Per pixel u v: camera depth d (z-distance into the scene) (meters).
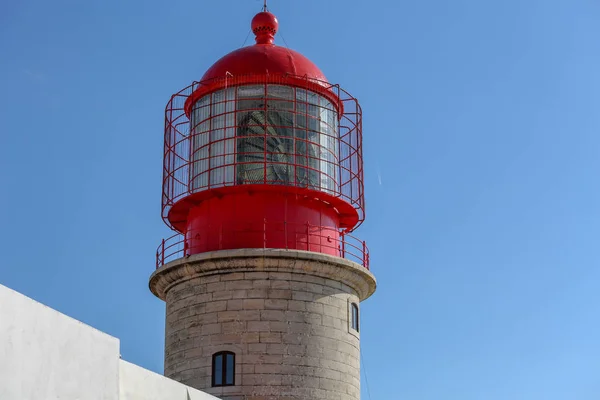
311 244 28.33
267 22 30.97
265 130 28.66
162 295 29.89
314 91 29.67
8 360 16.03
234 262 27.53
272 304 27.47
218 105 29.27
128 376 19.59
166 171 29.91
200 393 22.27
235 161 28.53
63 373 17.30
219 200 28.58
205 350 27.44
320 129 29.58
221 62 29.83
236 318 27.39
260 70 29.11
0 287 15.98
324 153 29.52
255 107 28.97
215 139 29.00
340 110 30.73
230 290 27.67
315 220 28.72
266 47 30.06
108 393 18.42
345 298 28.67
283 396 26.81
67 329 17.53
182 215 30.14
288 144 28.78
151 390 20.28
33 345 16.62
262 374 26.91
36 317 16.75
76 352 17.69
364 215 30.09
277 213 28.30
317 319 27.77
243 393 26.73
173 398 21.09
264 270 27.67
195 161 29.33
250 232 28.00
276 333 27.27
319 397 27.14
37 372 16.67
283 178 28.47
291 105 29.11
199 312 27.86
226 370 27.06
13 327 16.19
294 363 27.14
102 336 18.48
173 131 30.08
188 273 28.14
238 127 28.81
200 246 28.53
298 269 27.78
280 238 28.08
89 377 17.97
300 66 29.62
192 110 30.11
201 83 29.64
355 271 28.64
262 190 28.27
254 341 27.14
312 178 28.83
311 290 27.94
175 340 28.33
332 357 27.73
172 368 28.20
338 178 30.05
